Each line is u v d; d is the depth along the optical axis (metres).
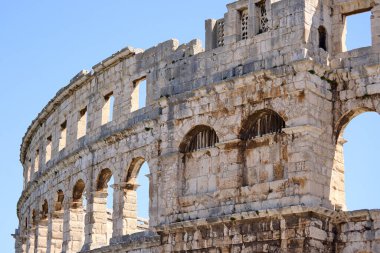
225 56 47.09
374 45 43.31
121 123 56.03
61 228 66.38
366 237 41.19
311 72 42.91
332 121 44.03
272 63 44.28
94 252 54.69
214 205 45.47
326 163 43.03
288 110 42.91
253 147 44.75
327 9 45.66
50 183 67.94
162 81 52.81
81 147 59.91
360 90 43.22
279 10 44.81
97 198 57.81
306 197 41.22
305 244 40.59
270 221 42.25
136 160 54.12
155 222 50.16
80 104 63.28
